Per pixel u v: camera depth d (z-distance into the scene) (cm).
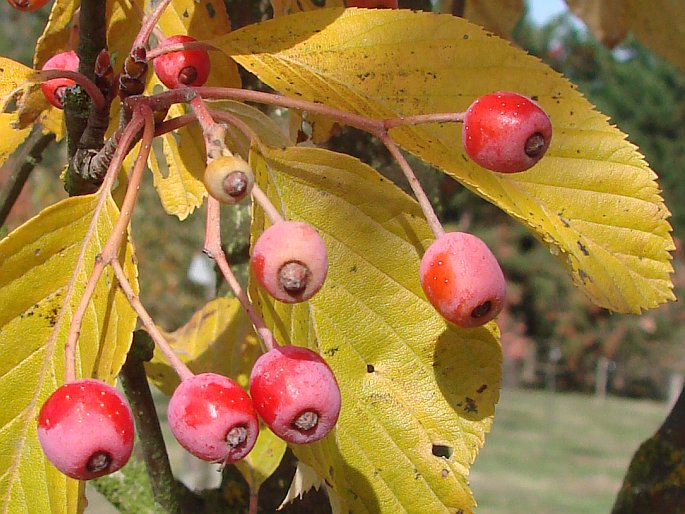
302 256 14
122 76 16
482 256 15
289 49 18
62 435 13
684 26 33
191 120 16
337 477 17
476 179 17
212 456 14
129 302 14
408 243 17
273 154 17
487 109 15
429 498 17
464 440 17
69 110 17
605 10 34
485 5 38
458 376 17
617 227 18
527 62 18
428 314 17
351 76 18
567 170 18
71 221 16
